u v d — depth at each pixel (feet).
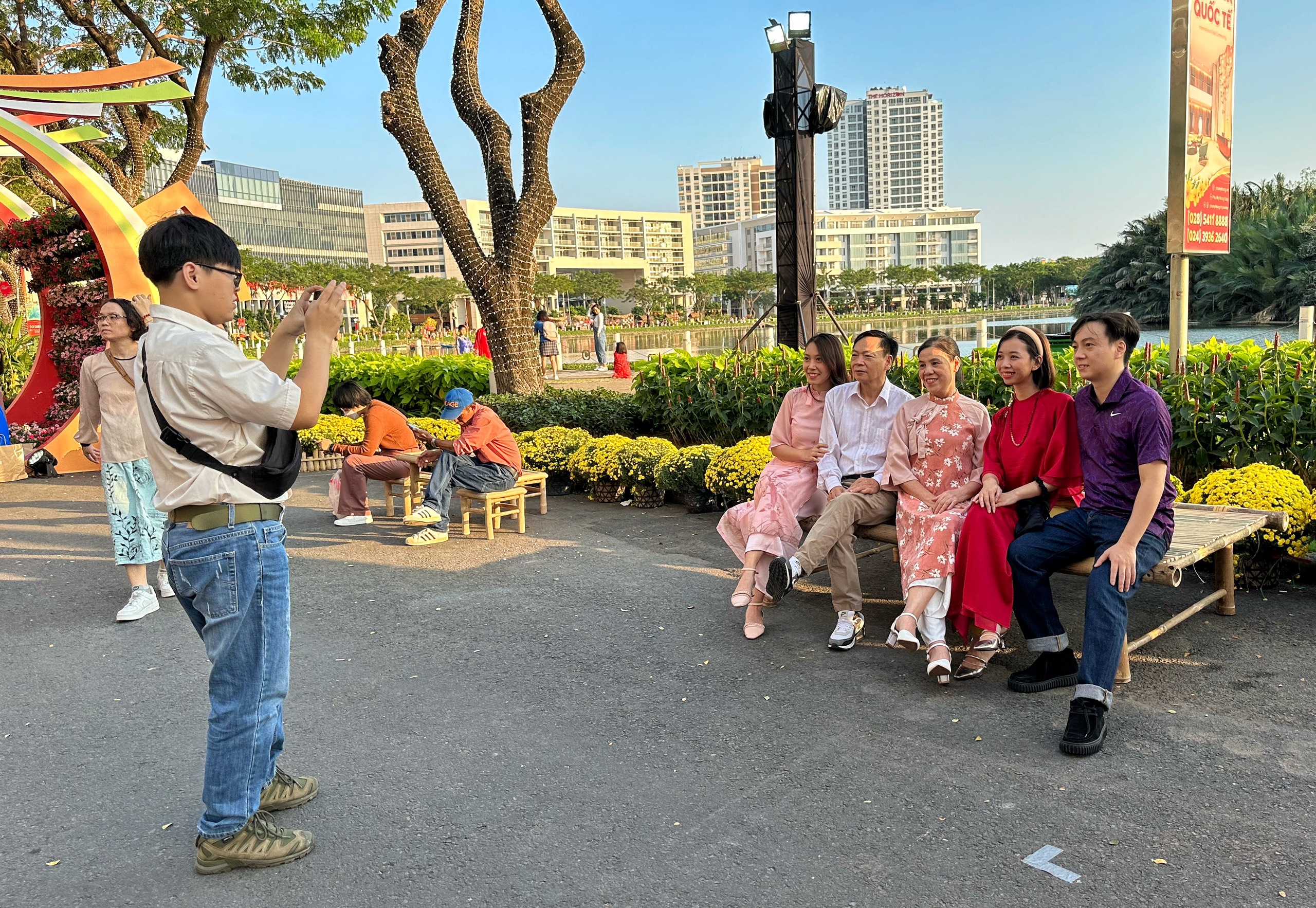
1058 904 7.64
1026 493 12.67
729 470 22.24
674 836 8.99
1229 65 20.27
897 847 8.61
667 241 561.43
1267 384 17.49
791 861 8.46
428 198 37.04
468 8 37.09
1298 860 8.08
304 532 24.14
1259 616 14.25
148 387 8.21
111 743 11.64
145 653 15.05
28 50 51.65
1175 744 10.37
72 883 8.58
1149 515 10.87
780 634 14.79
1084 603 15.61
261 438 8.43
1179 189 19.47
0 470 33.96
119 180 54.44
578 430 29.66
